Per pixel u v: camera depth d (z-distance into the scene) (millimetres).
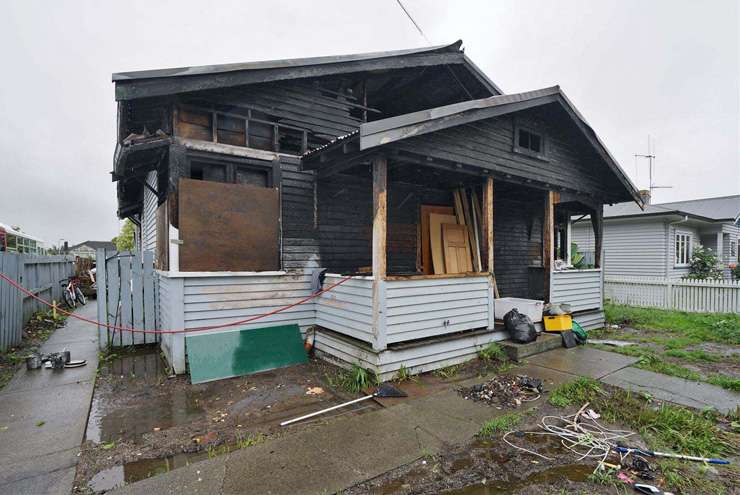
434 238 6711
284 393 3975
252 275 5086
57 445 2859
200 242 4781
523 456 2684
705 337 6625
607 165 7141
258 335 5043
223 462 2562
